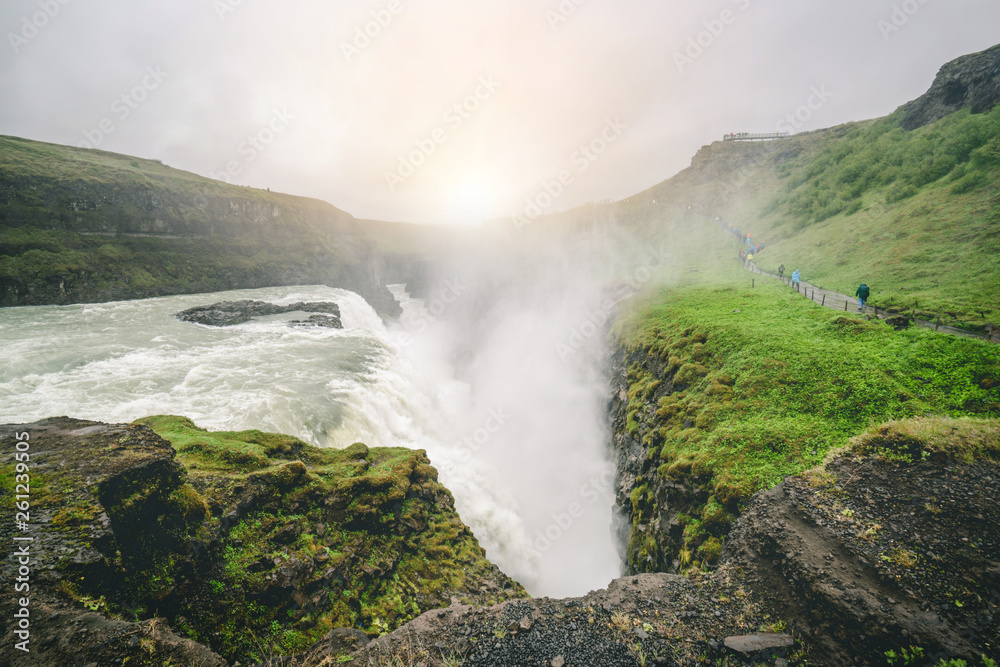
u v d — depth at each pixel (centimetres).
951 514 966
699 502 1527
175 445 1415
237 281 9138
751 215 6669
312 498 1391
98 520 841
